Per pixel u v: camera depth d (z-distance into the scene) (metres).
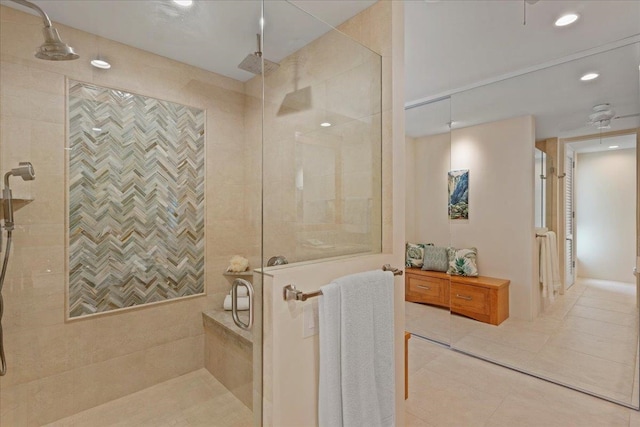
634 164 2.07
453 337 3.05
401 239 1.73
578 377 2.26
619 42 2.12
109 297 1.73
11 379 1.48
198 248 1.78
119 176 1.79
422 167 3.33
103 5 1.62
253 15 1.62
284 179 1.53
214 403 1.51
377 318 1.42
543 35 2.10
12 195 1.49
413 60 2.46
